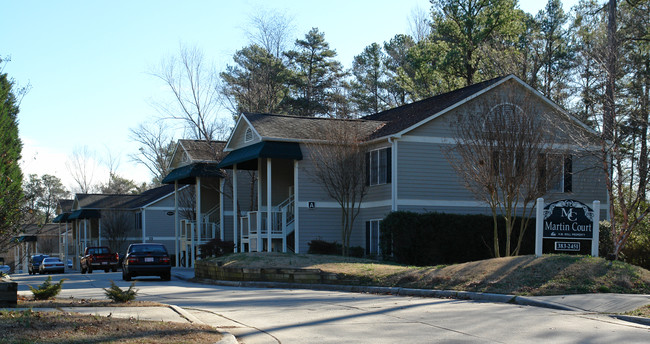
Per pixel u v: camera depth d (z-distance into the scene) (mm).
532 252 26469
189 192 50250
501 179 21656
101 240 58969
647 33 32562
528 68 43531
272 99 50094
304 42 62469
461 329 10648
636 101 30938
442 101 29609
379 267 20422
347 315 12469
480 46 43469
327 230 29453
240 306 14445
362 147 27922
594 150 26906
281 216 30625
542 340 9680
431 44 46812
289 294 17547
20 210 15352
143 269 27266
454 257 25500
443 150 26641
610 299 13305
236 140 33000
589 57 29328
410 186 27250
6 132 15227
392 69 63469
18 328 9633
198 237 37781
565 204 17562
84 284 24891
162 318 11594
